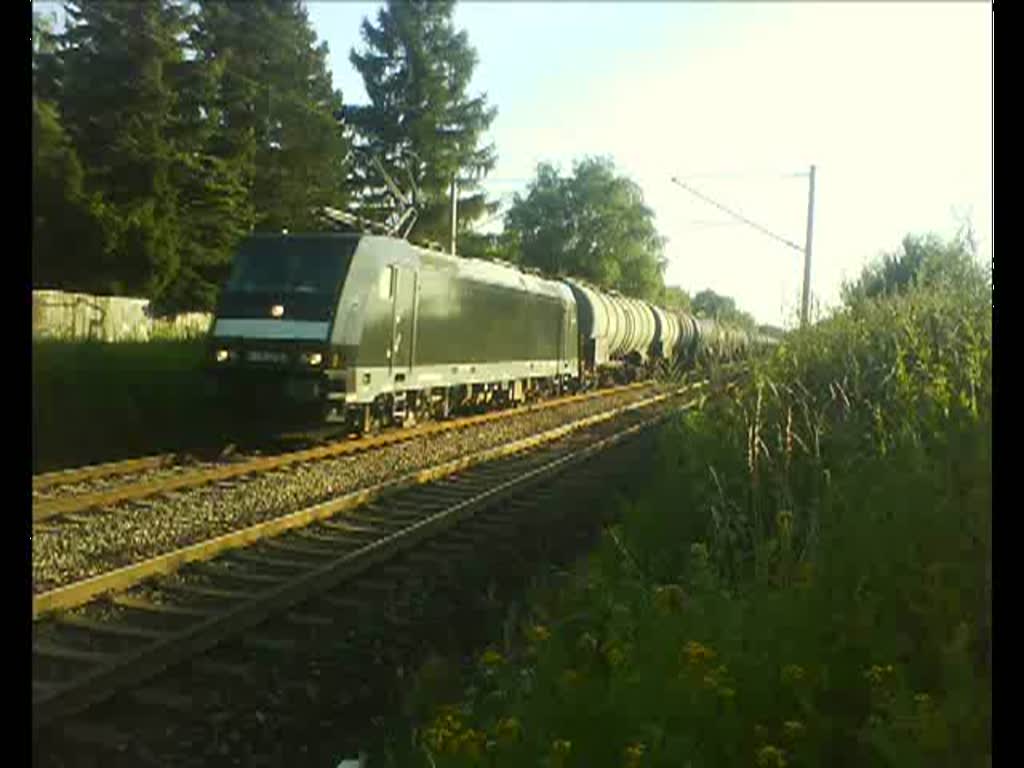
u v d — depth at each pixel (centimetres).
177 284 3198
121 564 831
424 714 562
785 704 389
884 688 370
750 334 1125
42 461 1402
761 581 516
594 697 409
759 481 742
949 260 998
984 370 622
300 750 534
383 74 5181
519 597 800
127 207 3014
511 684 511
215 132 3488
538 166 7762
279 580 798
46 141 2855
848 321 1055
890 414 747
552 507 1138
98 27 3116
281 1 4097
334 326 1491
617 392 3391
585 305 3234
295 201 3978
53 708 519
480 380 2180
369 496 1126
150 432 1661
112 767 493
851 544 496
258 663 626
